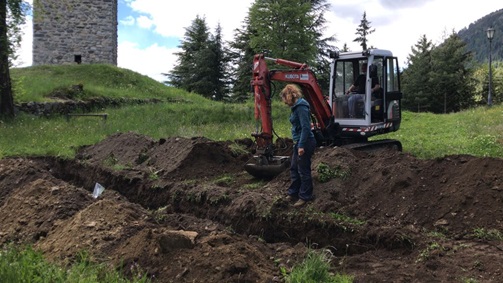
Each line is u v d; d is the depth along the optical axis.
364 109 10.12
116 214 5.68
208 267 4.39
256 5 26.00
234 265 4.34
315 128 9.86
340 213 6.47
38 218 6.31
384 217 6.39
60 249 5.15
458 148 12.24
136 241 4.91
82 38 29.30
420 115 22.28
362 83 10.26
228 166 9.70
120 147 11.50
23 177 8.50
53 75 25.83
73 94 21.64
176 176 9.16
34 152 11.77
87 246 5.03
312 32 27.34
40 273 4.41
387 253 5.32
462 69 45.22
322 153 8.44
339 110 10.58
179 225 6.01
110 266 4.58
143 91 26.98
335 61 10.66
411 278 4.39
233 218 6.79
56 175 10.91
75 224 5.56
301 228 6.20
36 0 20.80
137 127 16.38
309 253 4.86
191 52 53.88
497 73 50.50
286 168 8.51
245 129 16.27
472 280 4.24
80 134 14.56
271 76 8.88
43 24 28.61
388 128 10.64
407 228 5.75
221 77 47.31
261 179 8.77
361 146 9.99
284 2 25.67
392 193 6.70
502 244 5.26
